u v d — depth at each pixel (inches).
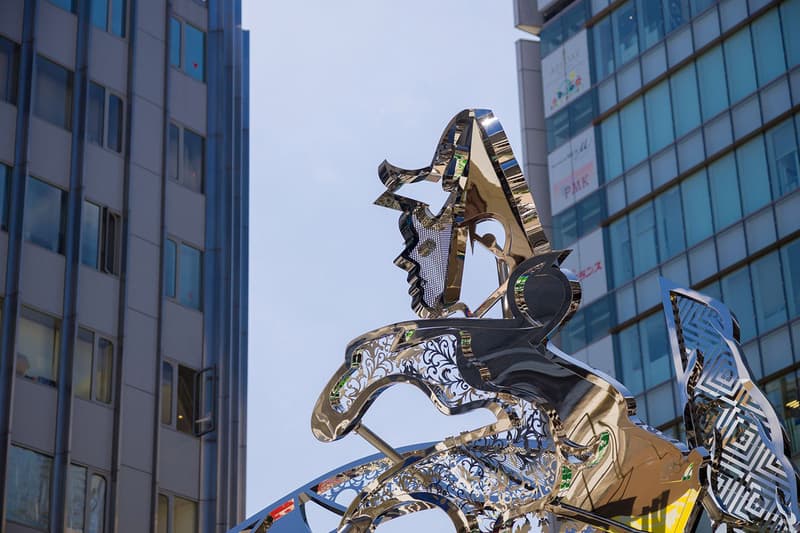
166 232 1256.2
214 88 1366.9
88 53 1226.6
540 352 262.8
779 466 255.8
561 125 1550.2
